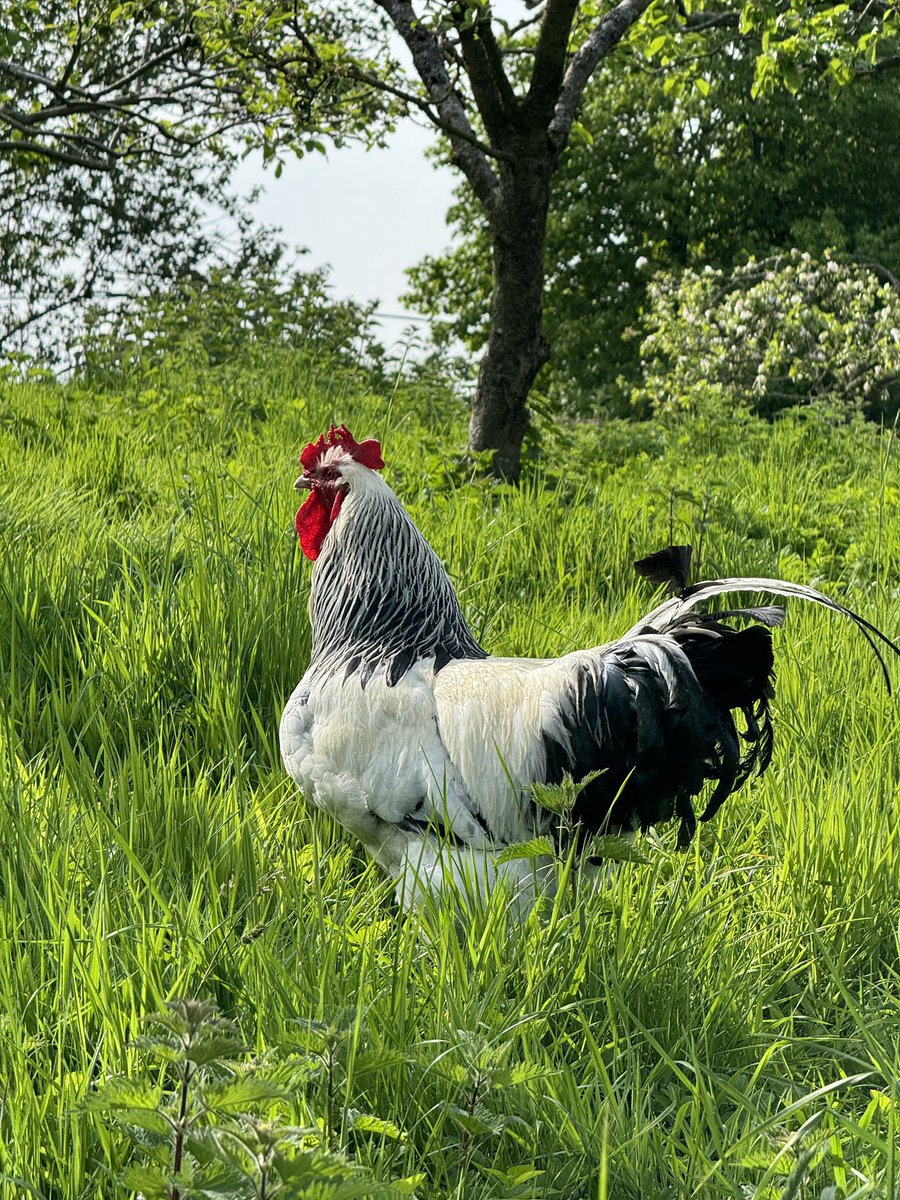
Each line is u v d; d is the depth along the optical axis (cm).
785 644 650
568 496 1001
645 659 375
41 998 309
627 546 813
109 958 320
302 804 460
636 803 378
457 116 1046
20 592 578
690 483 1101
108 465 892
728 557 834
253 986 314
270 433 1146
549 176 1005
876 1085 336
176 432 1137
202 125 1377
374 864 439
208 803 421
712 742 370
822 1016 374
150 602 567
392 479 920
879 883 430
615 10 1070
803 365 2252
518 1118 280
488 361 1041
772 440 1495
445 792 372
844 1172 272
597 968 345
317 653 438
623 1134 288
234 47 985
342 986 317
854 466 1390
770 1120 273
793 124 3494
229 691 517
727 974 360
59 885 350
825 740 566
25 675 534
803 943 406
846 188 3606
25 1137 261
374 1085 289
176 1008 210
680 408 2006
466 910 359
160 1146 219
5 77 1591
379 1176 265
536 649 600
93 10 1293
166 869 384
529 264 1016
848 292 2289
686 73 1236
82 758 428
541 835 383
